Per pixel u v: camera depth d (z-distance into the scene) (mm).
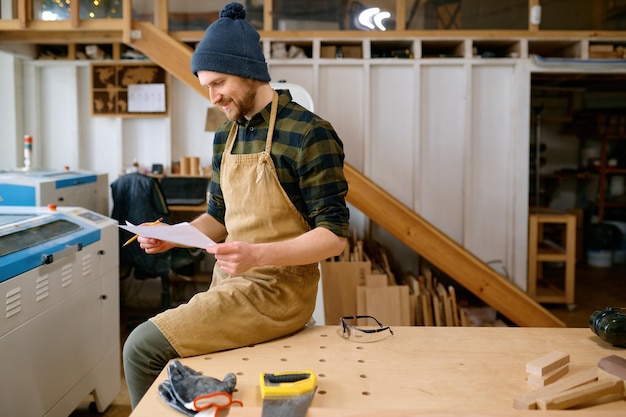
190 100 4418
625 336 1437
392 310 3430
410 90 4031
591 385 1146
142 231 1248
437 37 3895
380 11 3949
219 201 1681
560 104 6070
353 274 3525
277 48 3910
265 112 1452
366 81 3943
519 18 4020
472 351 1421
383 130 4059
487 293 3557
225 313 1387
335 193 1410
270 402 1066
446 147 4082
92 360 2346
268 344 1451
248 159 1458
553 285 4660
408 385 1213
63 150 4473
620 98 6219
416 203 4066
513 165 4047
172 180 4285
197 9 3859
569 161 6223
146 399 1134
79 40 3607
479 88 4047
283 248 1299
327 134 1420
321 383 1214
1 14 3602
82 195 3471
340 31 3891
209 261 4582
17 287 1746
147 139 4469
